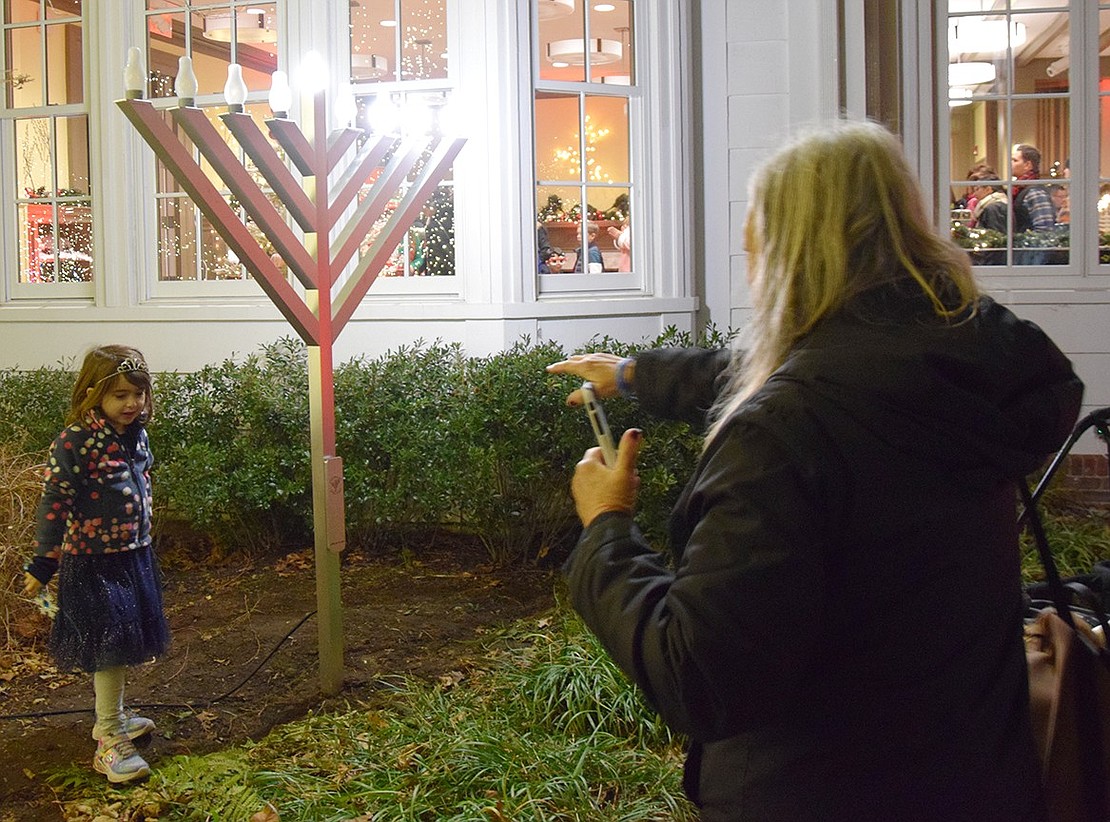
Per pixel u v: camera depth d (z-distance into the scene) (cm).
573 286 750
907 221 163
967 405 149
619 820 339
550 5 740
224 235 395
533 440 605
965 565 153
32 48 842
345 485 629
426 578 612
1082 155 780
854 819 151
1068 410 162
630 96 755
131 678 476
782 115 762
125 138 797
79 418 384
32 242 852
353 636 520
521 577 611
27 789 378
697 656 143
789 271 161
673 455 593
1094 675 189
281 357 693
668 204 760
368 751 385
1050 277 786
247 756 387
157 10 792
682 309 766
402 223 475
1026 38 788
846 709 152
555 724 403
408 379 647
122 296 805
